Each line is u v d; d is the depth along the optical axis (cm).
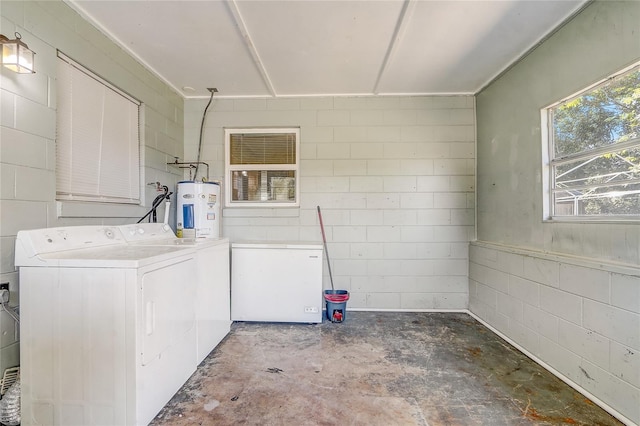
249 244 335
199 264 237
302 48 266
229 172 384
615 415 176
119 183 268
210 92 362
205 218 334
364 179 372
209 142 379
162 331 181
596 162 205
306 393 199
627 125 183
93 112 238
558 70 231
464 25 231
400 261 371
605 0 190
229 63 293
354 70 308
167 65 296
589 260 198
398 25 232
